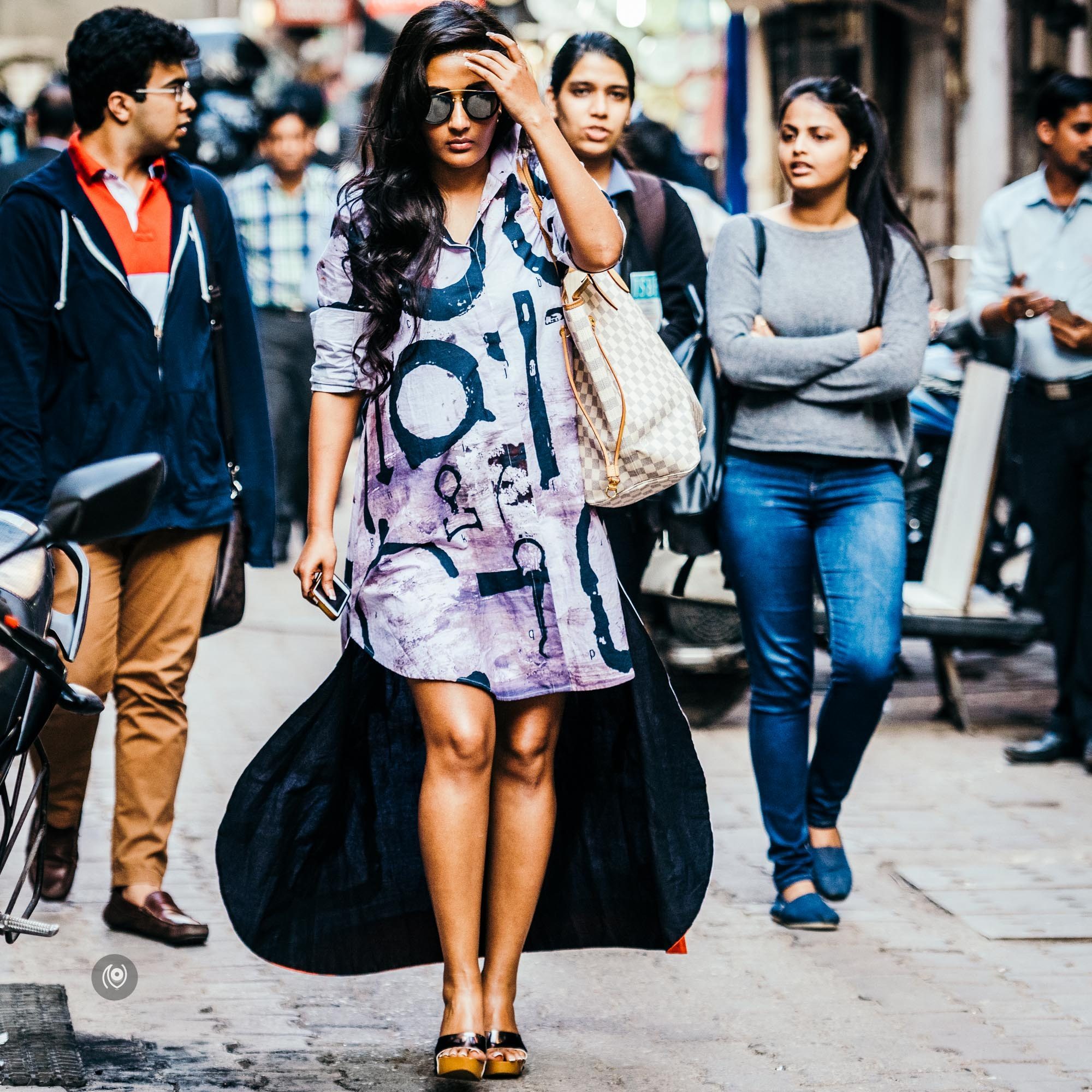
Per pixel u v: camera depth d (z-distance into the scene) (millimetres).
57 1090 9484
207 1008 11133
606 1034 10945
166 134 12406
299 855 10352
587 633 10055
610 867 10719
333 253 10125
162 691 12656
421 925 10703
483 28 9664
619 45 13922
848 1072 10320
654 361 10023
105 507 7750
